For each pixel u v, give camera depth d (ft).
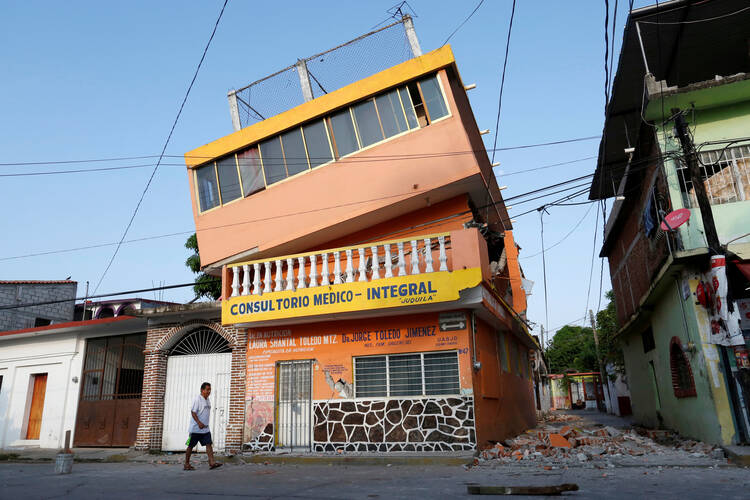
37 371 57.41
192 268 74.49
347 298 38.50
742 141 35.63
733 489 20.45
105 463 41.60
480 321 41.29
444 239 40.65
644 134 41.81
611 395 114.11
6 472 34.94
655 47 42.39
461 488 22.48
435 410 36.68
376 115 45.65
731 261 33.35
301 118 47.67
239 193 50.16
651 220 41.65
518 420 54.60
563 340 189.88
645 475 25.44
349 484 24.98
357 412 38.70
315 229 45.75
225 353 46.70
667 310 43.16
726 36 41.37
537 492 20.30
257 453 39.91
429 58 43.73
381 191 44.11
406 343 38.73
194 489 24.26
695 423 38.06
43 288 86.22
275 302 40.73
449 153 42.52
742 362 30.71
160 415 46.55
